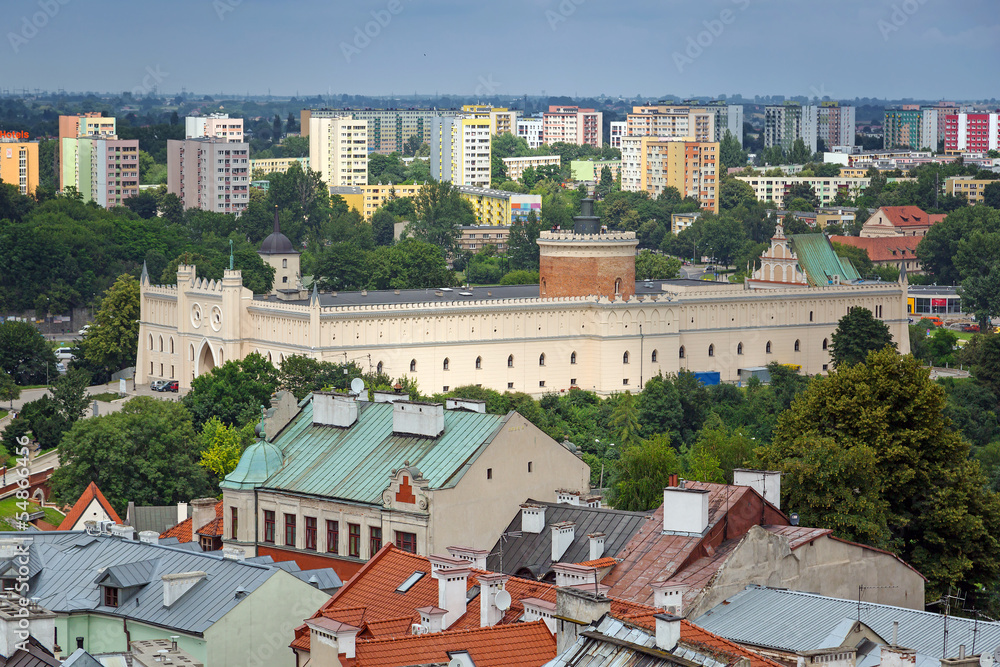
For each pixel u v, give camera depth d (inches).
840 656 3518.7
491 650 3580.2
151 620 4293.8
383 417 5374.0
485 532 4977.9
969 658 3538.4
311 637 3624.5
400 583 4222.4
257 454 5295.3
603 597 3417.8
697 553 4328.3
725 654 3129.9
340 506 5054.1
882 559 4559.5
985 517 5541.3
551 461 5142.7
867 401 5816.9
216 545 5433.1
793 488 5305.1
